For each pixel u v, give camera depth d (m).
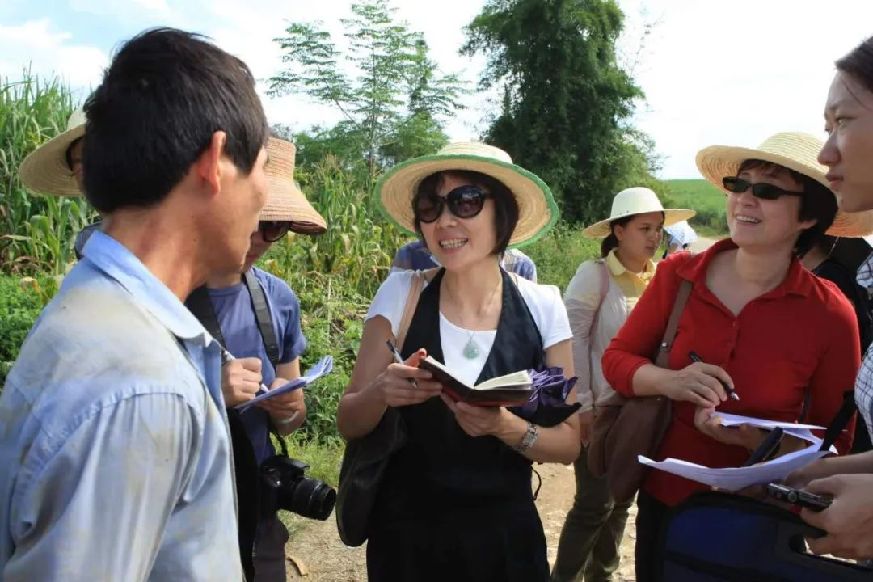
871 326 2.38
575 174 23.08
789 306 2.04
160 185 1.01
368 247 7.63
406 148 19.50
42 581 0.84
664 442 2.17
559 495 4.64
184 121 0.99
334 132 19.19
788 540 1.57
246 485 1.62
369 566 2.07
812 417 2.09
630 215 3.37
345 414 1.98
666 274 2.28
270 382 2.16
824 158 1.61
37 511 0.85
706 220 32.38
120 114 0.99
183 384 0.95
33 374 0.91
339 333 6.17
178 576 0.97
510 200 2.07
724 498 1.68
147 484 0.89
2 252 5.84
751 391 2.03
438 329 2.04
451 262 2.00
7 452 0.89
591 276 3.32
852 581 1.49
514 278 2.21
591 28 22.61
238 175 1.07
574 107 23.00
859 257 2.72
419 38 19.78
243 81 1.08
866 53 1.46
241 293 2.13
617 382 2.26
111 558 0.86
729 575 1.64
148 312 0.99
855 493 1.41
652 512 2.20
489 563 1.98
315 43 18.77
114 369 0.90
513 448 1.92
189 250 1.08
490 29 23.34
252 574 1.66
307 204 2.22
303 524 3.94
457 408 1.75
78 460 0.85
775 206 1.98
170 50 1.03
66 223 5.81
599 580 3.32
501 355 2.02
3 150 5.91
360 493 1.93
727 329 2.08
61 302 0.98
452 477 1.96
